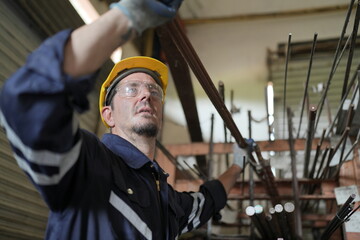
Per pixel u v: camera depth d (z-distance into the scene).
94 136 1.20
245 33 5.19
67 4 3.17
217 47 5.17
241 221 3.48
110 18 0.83
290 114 2.97
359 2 1.56
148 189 1.29
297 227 2.26
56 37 0.83
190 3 5.14
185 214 1.79
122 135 1.46
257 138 4.41
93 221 1.06
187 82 2.40
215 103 1.68
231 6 5.17
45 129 0.83
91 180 1.09
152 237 1.18
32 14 2.83
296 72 4.78
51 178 0.95
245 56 5.03
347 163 2.62
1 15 2.59
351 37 1.81
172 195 1.68
